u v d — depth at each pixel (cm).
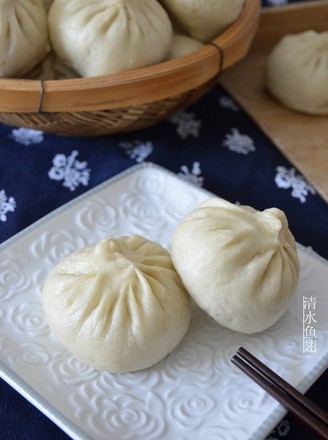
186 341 38
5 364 35
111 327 35
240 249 36
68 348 36
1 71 46
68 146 53
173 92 46
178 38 51
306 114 56
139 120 49
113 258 37
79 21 45
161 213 45
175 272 38
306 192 50
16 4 45
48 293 37
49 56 49
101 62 45
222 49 47
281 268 36
